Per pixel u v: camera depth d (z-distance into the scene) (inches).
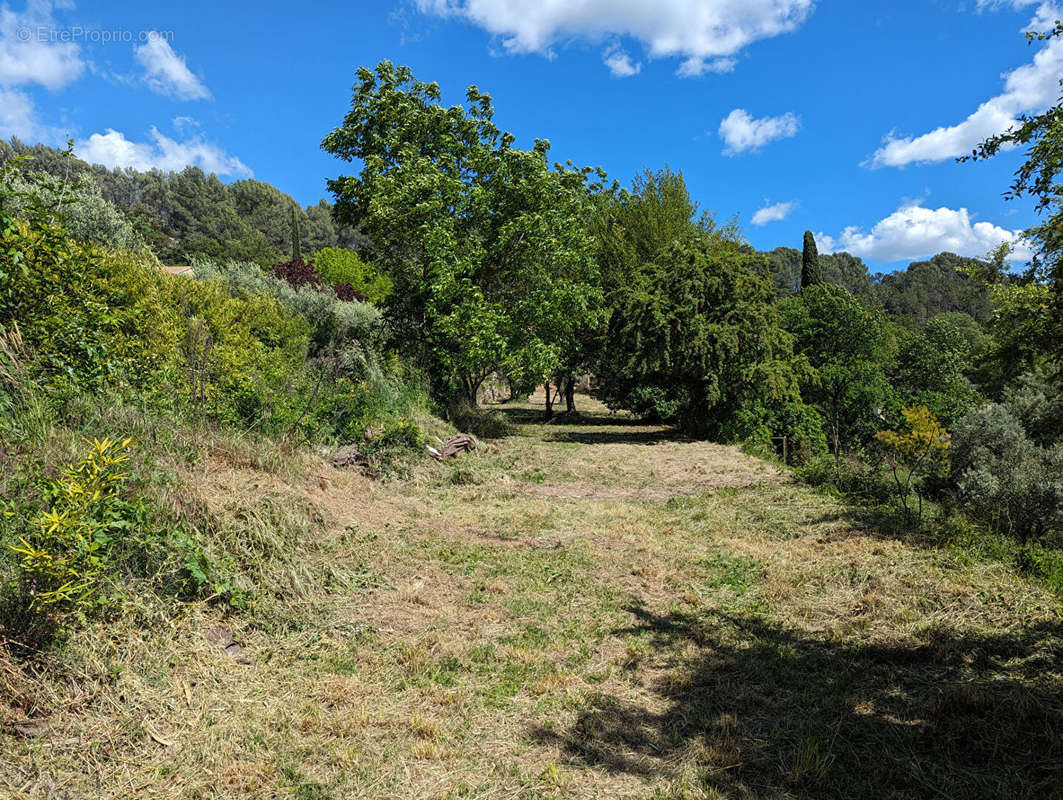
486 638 172.1
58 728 110.3
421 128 645.9
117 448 158.7
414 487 330.0
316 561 200.7
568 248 616.1
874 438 632.4
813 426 614.2
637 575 225.1
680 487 396.8
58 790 99.7
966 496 342.6
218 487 205.6
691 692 146.2
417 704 138.3
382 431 360.2
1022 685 139.7
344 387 386.3
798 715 134.6
